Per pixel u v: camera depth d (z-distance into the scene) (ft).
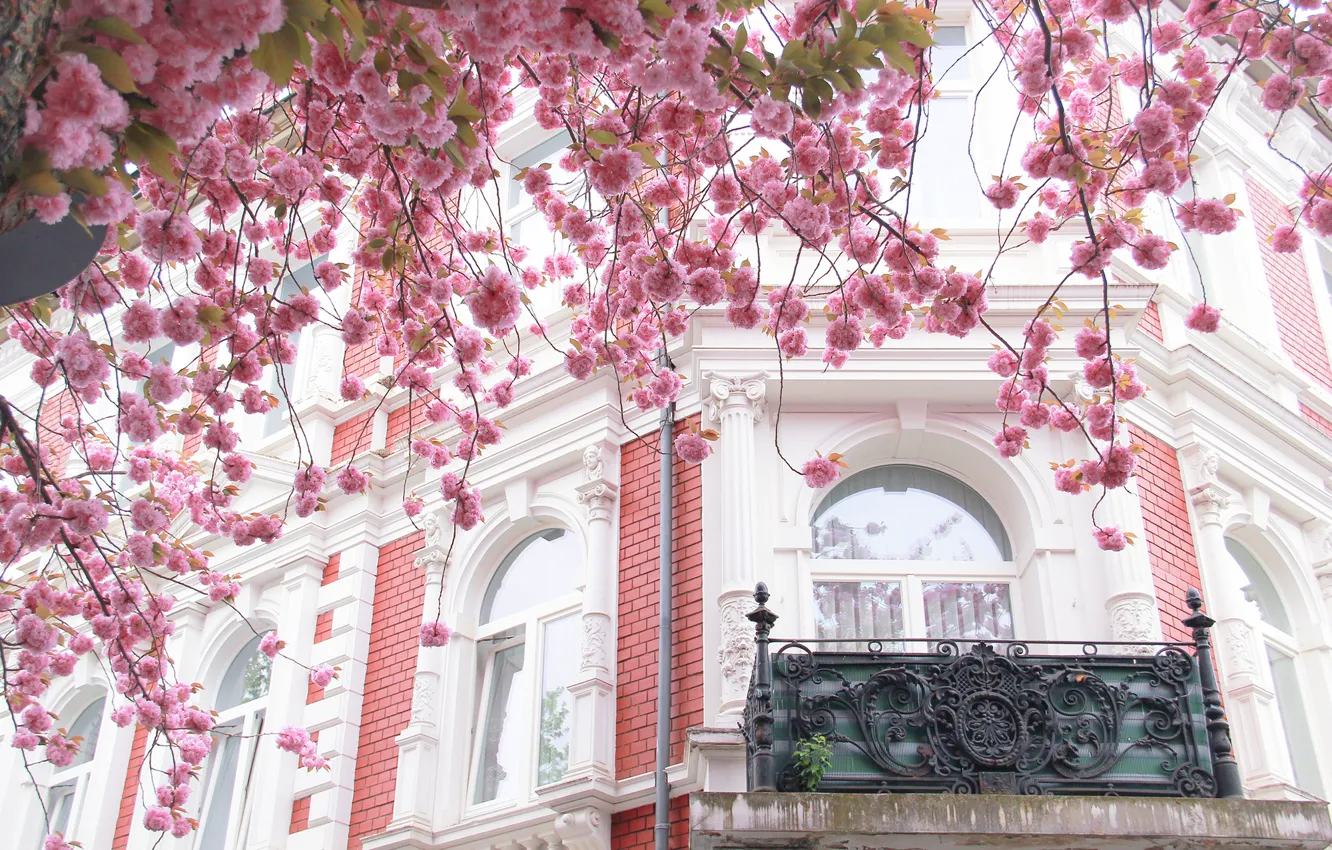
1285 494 33.78
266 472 41.04
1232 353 35.83
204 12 10.07
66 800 43.11
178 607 41.01
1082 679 22.65
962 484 31.17
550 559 34.76
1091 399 27.30
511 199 42.14
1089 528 28.89
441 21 13.47
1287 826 20.40
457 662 34.14
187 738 30.01
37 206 9.59
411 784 32.12
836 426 30.55
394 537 38.09
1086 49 19.42
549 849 29.14
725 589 27.99
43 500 20.35
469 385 24.57
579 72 20.45
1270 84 18.92
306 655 37.29
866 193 19.08
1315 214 20.35
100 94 9.34
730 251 19.99
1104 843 20.70
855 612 29.35
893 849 20.84
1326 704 31.63
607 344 23.63
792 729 22.48
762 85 14.11
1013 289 30.86
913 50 17.99
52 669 27.22
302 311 21.30
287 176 19.57
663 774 27.27
